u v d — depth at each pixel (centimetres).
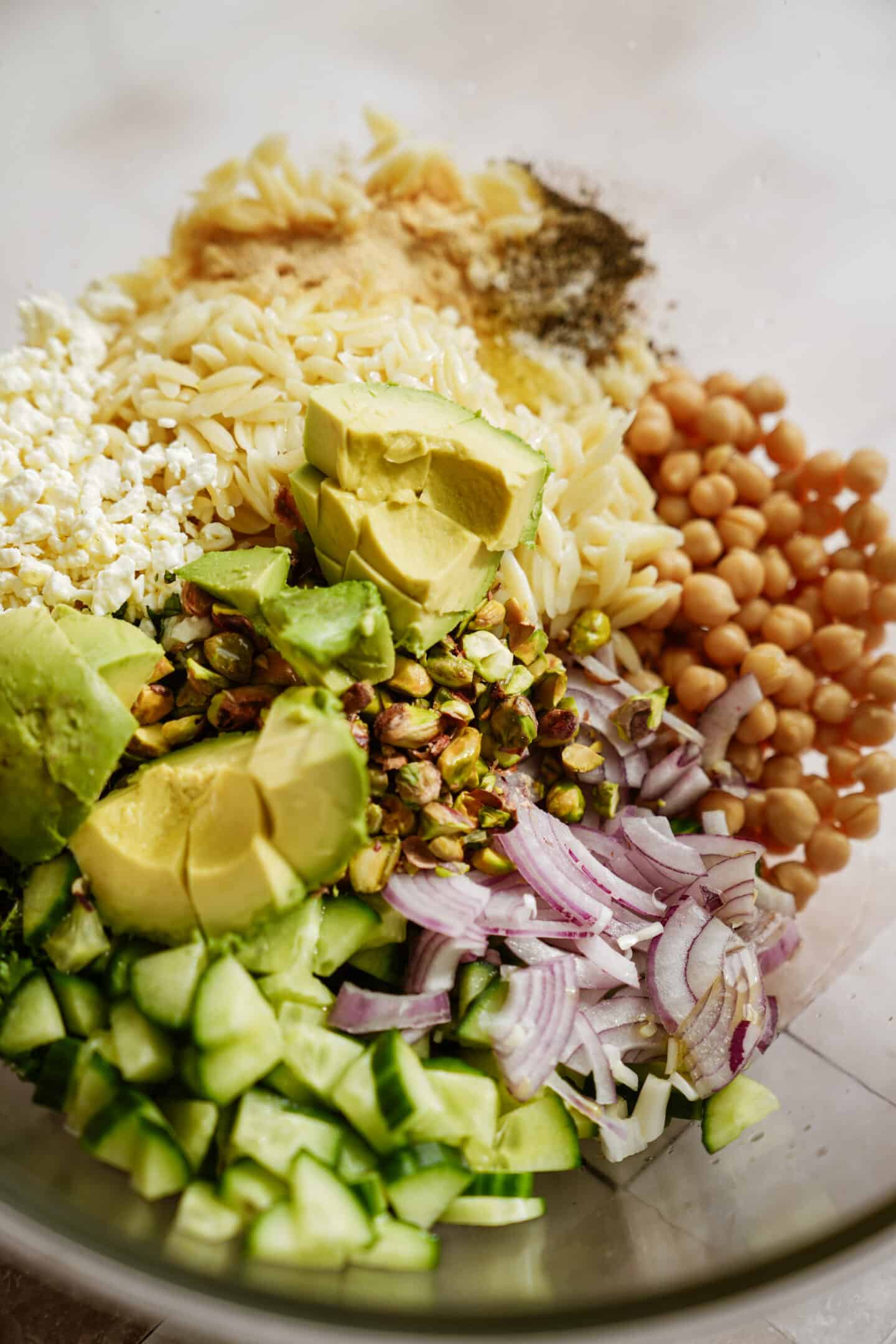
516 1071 23
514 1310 21
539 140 33
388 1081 22
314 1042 23
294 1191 21
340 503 24
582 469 28
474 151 33
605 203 33
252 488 26
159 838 23
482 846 25
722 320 33
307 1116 22
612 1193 24
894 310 33
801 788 29
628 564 28
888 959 27
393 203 32
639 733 27
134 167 32
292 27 33
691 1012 25
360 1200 22
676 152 33
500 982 24
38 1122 22
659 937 25
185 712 24
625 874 26
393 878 24
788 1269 21
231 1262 21
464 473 24
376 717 24
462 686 25
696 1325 21
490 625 25
